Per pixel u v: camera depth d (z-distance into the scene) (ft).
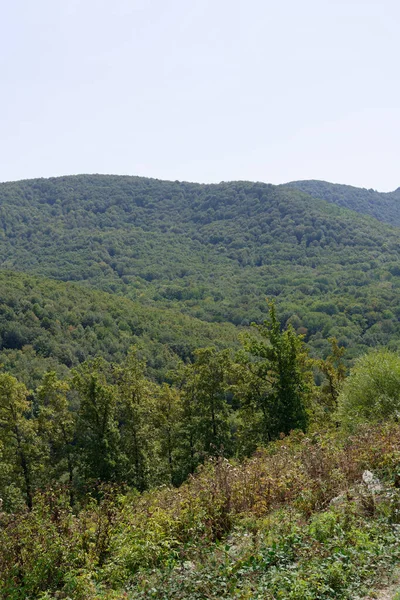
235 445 84.84
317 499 25.66
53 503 26.68
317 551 19.12
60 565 21.80
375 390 59.41
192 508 25.44
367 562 18.24
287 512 23.98
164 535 23.63
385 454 28.63
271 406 80.94
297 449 39.88
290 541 20.84
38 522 23.80
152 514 25.38
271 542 21.22
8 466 76.38
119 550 22.93
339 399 65.57
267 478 27.86
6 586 21.12
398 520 21.94
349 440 36.86
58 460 87.25
